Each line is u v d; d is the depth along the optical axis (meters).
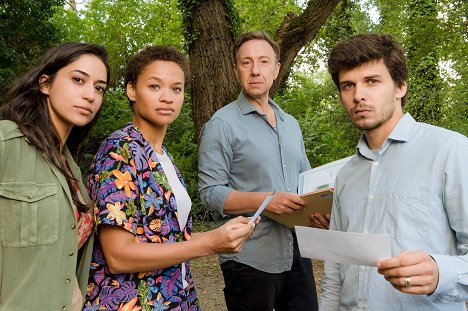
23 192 1.61
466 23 11.81
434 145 1.74
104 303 1.80
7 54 13.79
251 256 2.81
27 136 1.67
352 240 1.56
